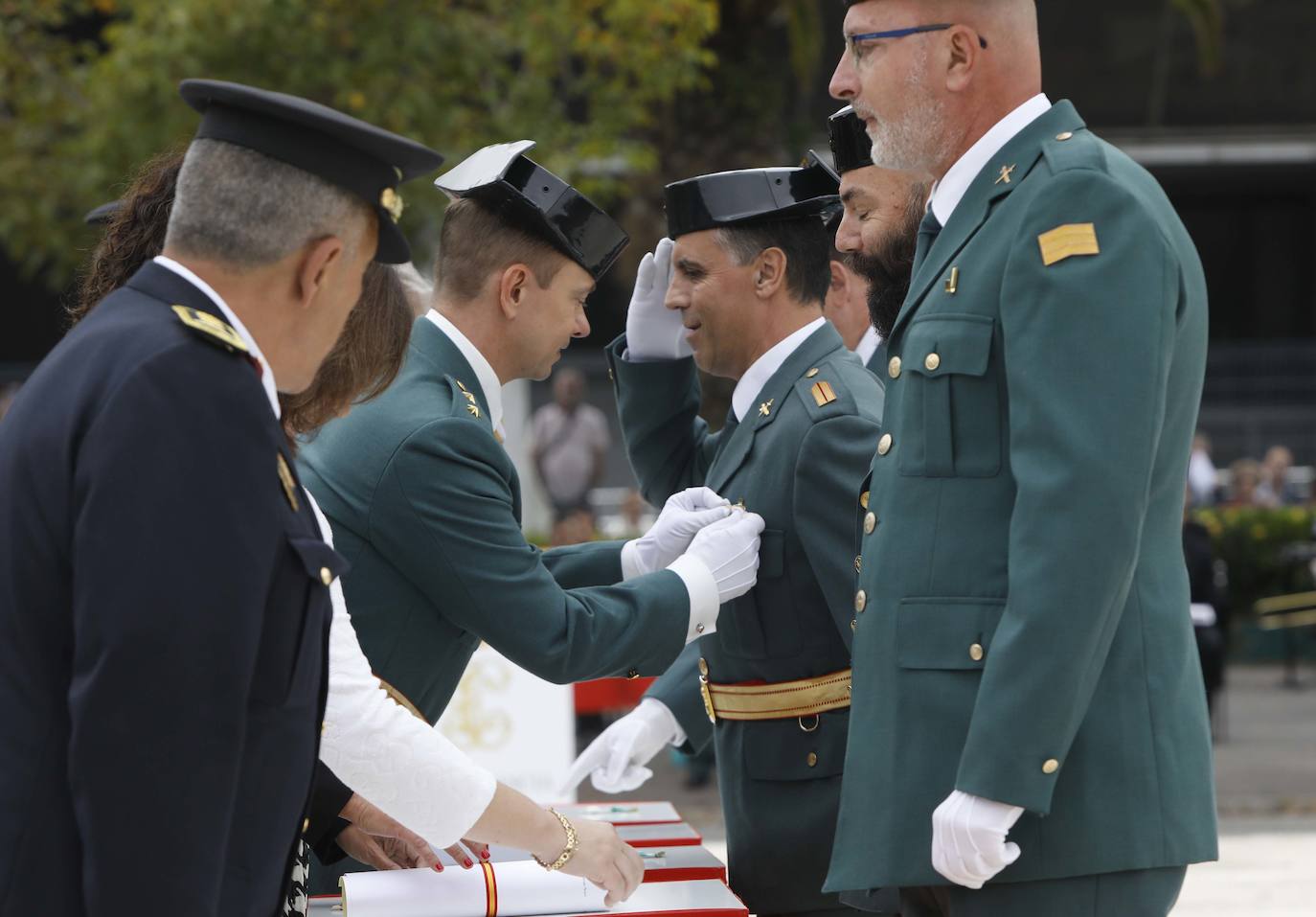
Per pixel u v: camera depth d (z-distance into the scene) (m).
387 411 7.16
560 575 7.89
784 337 7.91
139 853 4.36
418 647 7.19
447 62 24.00
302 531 4.87
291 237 4.85
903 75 6.00
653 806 8.91
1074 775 5.55
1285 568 34.91
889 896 6.49
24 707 4.50
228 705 4.48
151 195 5.80
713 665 7.98
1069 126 5.91
